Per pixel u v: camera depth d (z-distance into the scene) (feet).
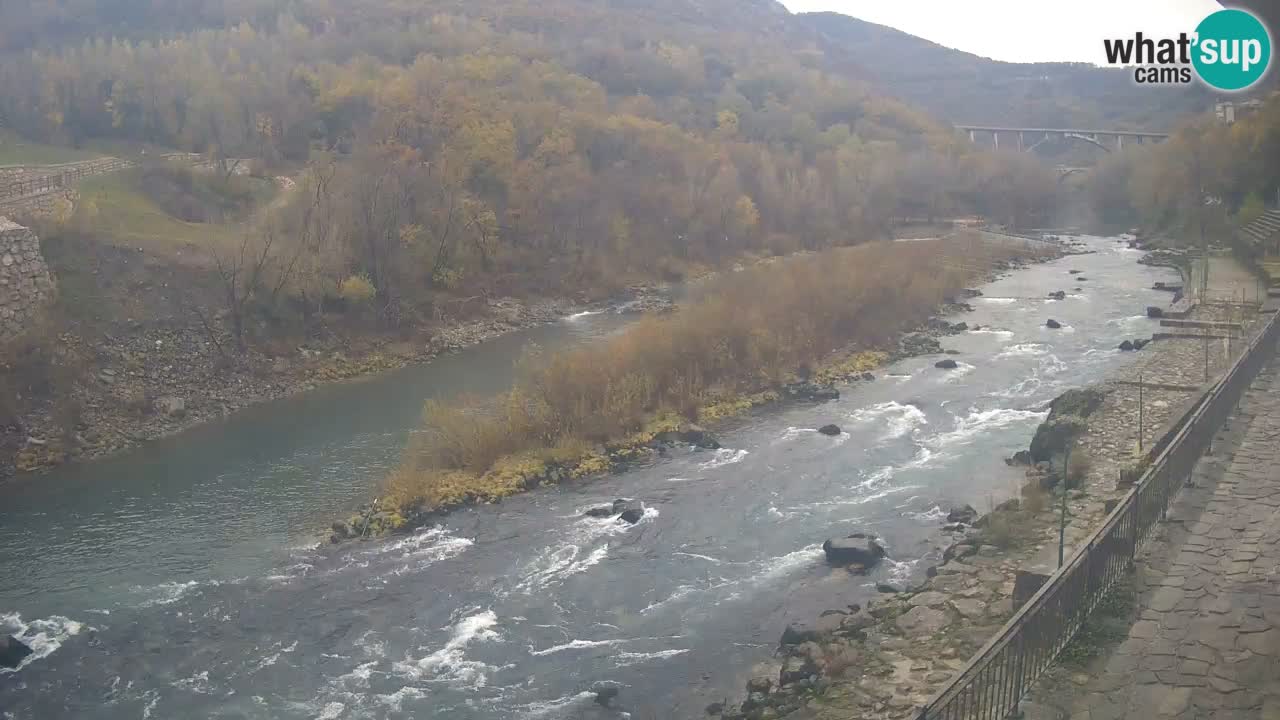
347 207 241.55
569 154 343.05
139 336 185.78
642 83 555.28
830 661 74.95
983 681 53.57
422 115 326.24
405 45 485.15
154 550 116.78
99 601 103.65
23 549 117.70
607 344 176.04
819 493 124.57
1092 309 242.37
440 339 228.43
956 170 485.97
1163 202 385.29
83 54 407.44
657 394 164.14
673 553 109.09
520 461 139.54
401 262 247.91
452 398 180.75
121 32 520.42
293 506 130.00
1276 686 51.01
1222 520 72.33
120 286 193.47
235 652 92.48
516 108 348.18
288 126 340.80
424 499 127.75
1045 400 159.63
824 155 461.78
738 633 89.61
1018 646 51.90
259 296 210.18
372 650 91.76
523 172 313.94
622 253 318.65
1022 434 140.97
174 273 203.31
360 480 139.23
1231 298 204.54
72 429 158.30
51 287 179.22
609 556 109.60
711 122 504.02
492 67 422.00
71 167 252.83
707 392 170.09
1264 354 117.70
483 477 134.62
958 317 238.68
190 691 86.22
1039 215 483.51
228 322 200.23
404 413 174.09
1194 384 133.28
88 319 181.78
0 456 148.05
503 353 222.69
